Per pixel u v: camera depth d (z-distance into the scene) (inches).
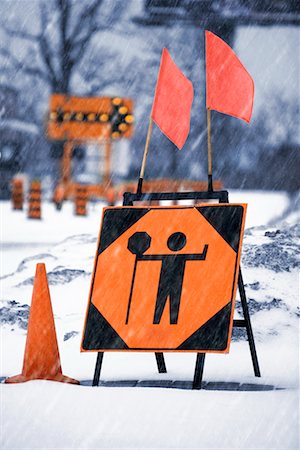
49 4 3467.0
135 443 311.4
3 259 964.0
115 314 433.4
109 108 2406.5
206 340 419.2
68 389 384.5
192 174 3540.8
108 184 2487.7
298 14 3048.7
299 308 560.4
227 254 430.9
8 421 337.4
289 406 359.3
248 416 343.0
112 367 482.0
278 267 601.6
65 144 2485.2
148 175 3543.3
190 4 3073.3
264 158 3538.4
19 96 3395.7
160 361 464.1
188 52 3454.7
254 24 3100.4
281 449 306.5
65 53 3459.6
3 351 526.3
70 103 2415.1
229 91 462.9
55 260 701.3
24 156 3056.1
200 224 439.8
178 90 470.3
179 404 358.3
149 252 439.8
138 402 360.5
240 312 557.3
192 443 311.1
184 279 430.9
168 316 426.9
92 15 3494.1
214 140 3535.9
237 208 437.1
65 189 2488.9
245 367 470.0
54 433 322.3
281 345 521.0
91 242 741.9
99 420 336.5
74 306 615.2
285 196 2455.7
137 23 3125.0
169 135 468.1
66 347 539.5
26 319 591.5
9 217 1814.7
